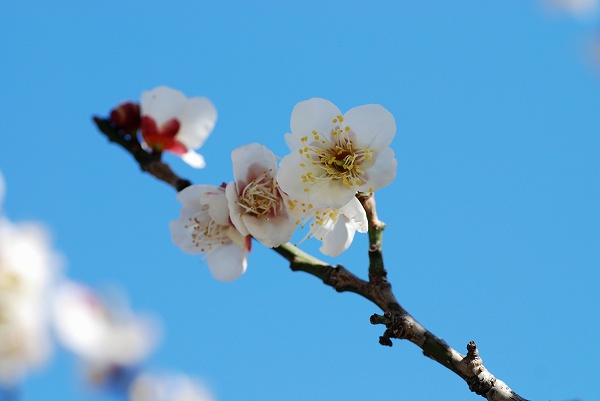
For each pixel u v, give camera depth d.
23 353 0.30
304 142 0.38
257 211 0.38
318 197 0.37
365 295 0.36
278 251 0.37
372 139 0.38
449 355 0.35
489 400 0.35
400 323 0.35
